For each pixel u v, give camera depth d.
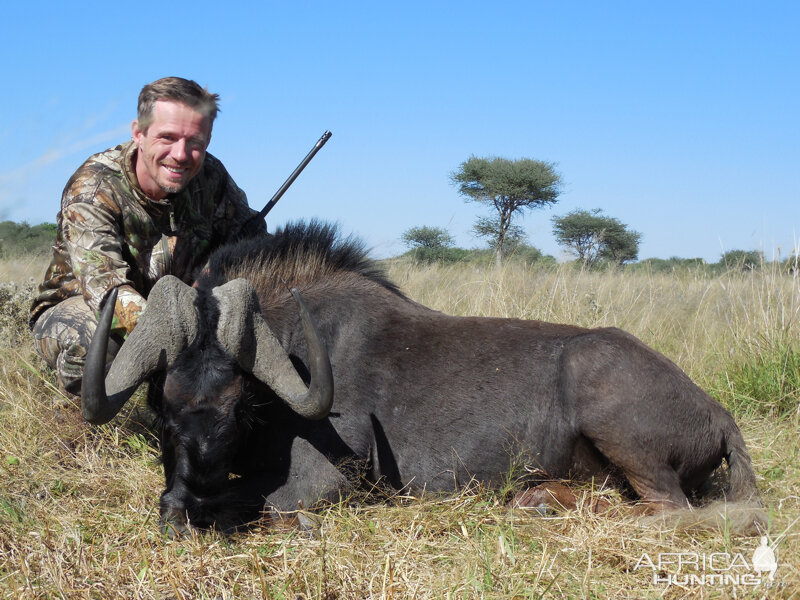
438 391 4.04
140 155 4.28
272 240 4.35
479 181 27.94
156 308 3.36
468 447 4.01
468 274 10.08
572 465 4.02
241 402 3.45
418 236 21.75
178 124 4.09
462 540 3.50
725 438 3.97
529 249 14.73
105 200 4.26
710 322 7.66
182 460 3.38
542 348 4.09
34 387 5.23
